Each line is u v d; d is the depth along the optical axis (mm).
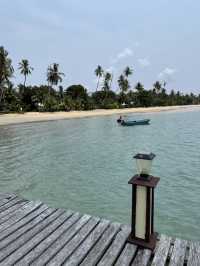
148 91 99750
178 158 16672
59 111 62469
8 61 52219
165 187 10891
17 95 58750
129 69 87375
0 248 4512
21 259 4172
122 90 88000
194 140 24609
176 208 8734
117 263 4020
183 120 48375
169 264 4020
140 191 4230
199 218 7973
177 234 7012
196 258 4176
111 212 8391
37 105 59656
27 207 6422
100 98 84438
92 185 11172
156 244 4566
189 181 11703
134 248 4363
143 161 4137
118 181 11758
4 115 49312
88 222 5512
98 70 83562
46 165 14766
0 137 25625
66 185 11203
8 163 15203
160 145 21875
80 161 15820
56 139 24781
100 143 22781
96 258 4176
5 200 6949
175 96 121875
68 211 6152
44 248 4496
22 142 22781
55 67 67562
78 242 4676
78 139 25016
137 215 4355
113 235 4902
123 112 69062
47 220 5641
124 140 24703
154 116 58469
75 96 77438
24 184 11328
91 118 51000
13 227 5312
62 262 4086
